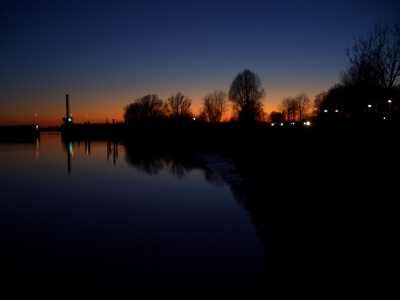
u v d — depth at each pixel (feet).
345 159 57.98
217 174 80.38
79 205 51.19
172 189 62.44
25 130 253.44
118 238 36.35
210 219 42.47
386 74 74.74
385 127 82.84
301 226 34.53
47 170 89.10
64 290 25.43
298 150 79.87
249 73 223.30
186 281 26.18
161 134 224.53
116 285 25.94
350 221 31.50
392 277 21.17
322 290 22.21
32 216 45.57
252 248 32.32
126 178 75.82
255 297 23.30
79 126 275.59
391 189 36.42
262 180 61.93
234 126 183.01
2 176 79.61
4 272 28.55
